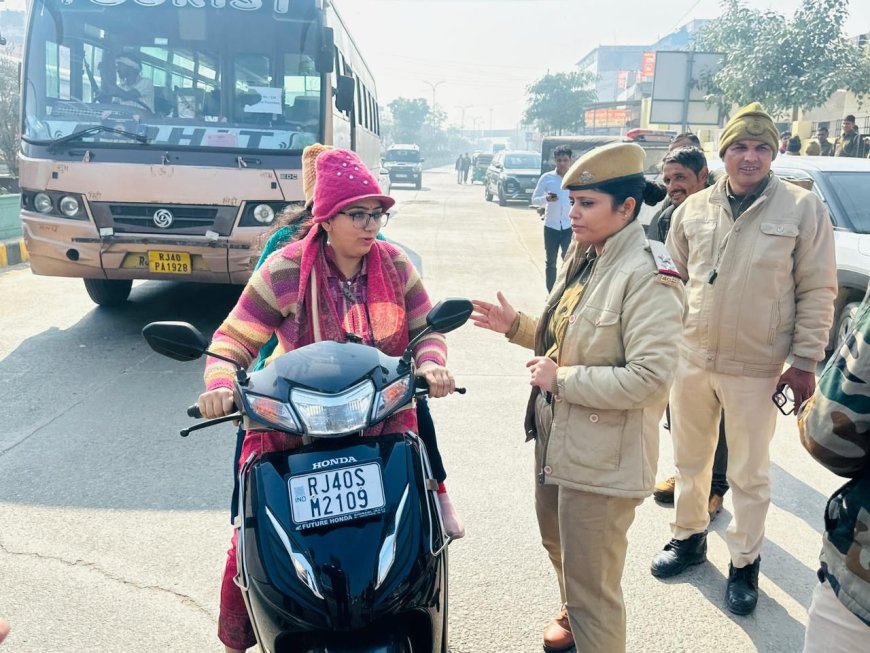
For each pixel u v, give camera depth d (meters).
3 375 6.08
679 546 3.58
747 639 3.11
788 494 4.45
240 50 6.88
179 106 6.82
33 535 3.75
